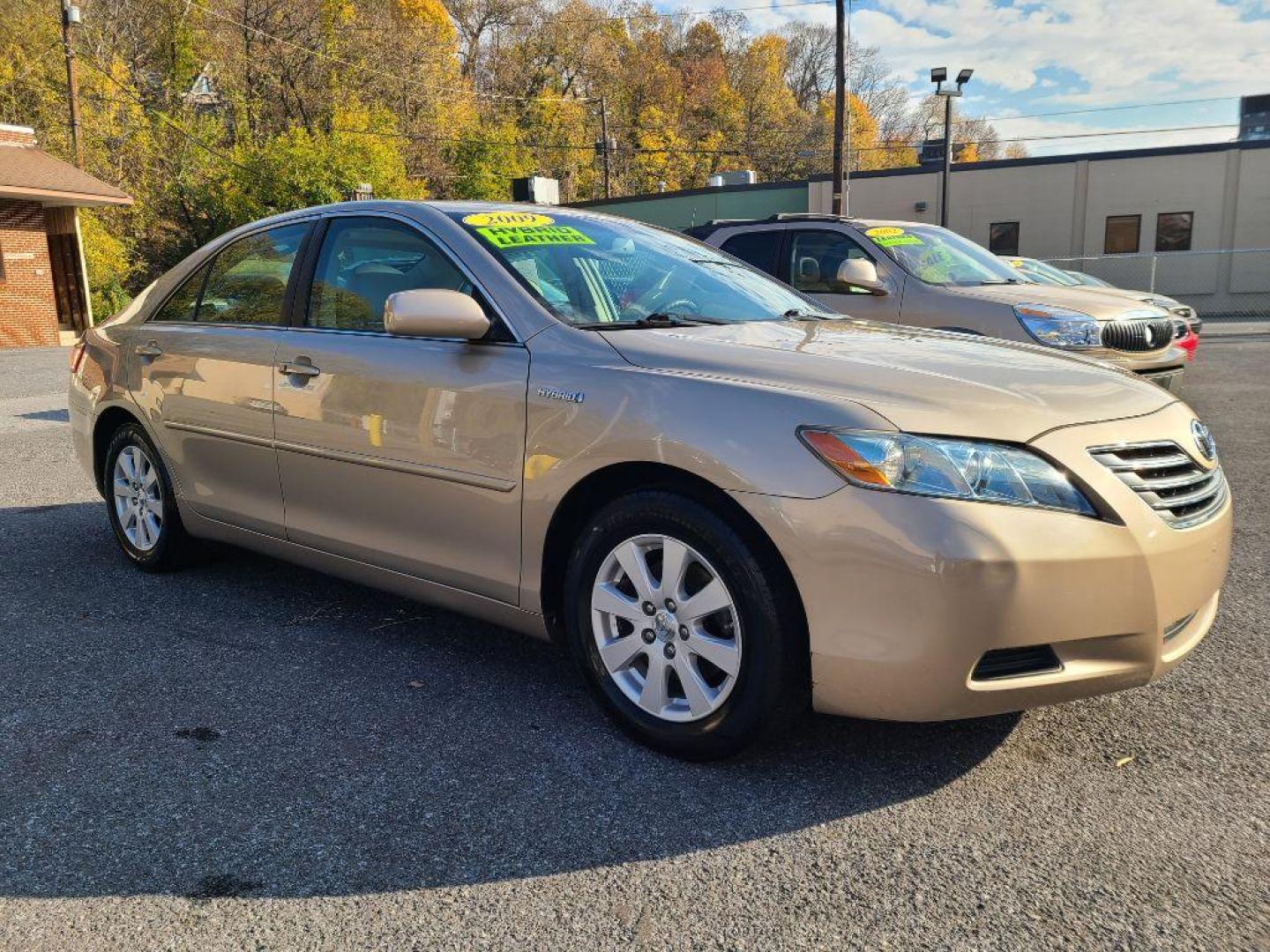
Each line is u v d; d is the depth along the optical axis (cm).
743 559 255
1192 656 351
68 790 262
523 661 354
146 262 4169
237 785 264
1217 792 259
